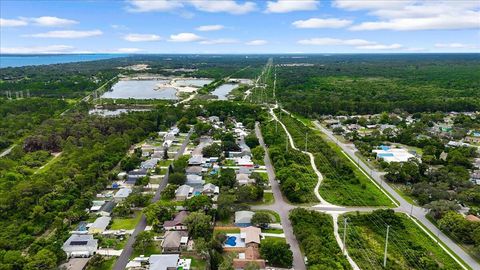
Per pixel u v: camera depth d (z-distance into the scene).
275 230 134.75
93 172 177.12
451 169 189.88
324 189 169.38
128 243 126.81
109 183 179.25
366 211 150.50
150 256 115.81
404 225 139.00
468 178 179.88
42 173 177.88
